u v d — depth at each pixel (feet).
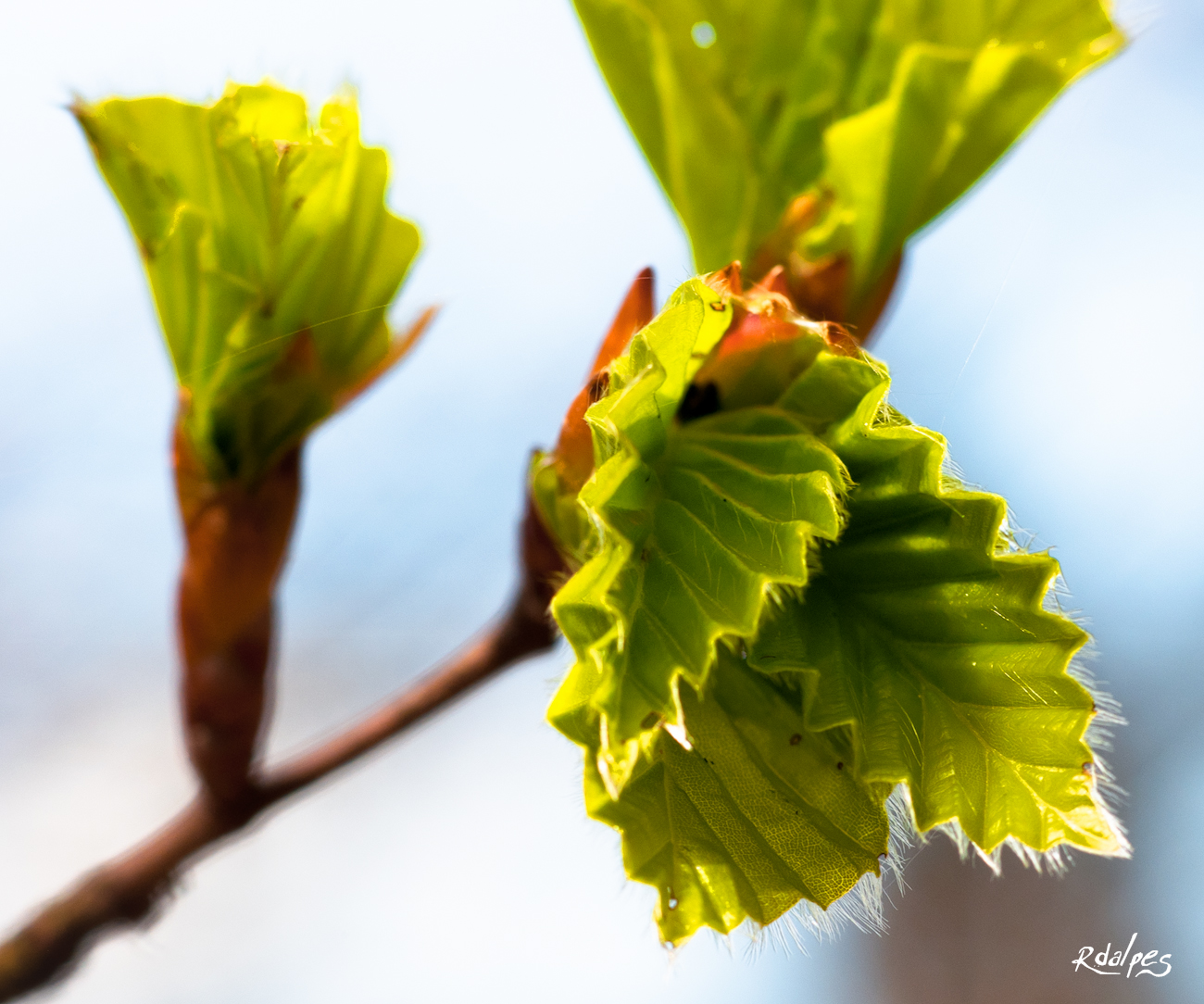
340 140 0.75
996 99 0.77
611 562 0.69
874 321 0.78
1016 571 0.70
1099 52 0.78
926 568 0.70
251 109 0.75
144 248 0.76
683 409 0.71
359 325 0.77
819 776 0.71
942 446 0.70
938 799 0.70
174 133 0.75
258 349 0.76
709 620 0.69
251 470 0.78
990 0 0.78
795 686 0.71
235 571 0.78
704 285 0.70
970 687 0.70
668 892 0.70
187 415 0.77
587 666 0.69
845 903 0.71
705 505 0.70
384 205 0.76
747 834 0.70
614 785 0.69
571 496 0.74
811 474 0.69
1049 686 0.70
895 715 0.70
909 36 0.78
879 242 0.77
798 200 0.78
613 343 0.73
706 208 0.78
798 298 0.77
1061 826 0.70
